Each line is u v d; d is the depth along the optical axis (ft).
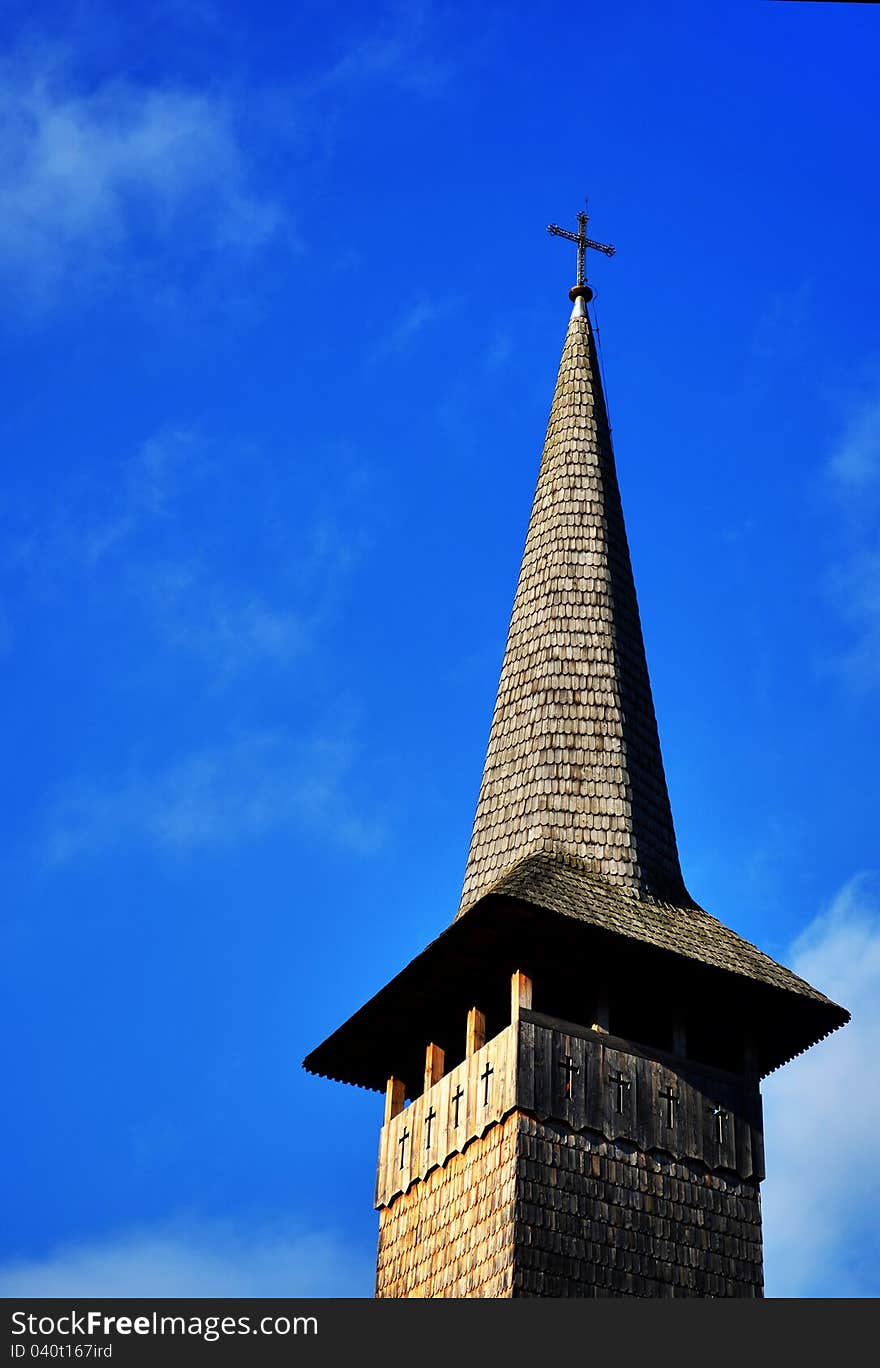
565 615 166.71
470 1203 138.41
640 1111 140.56
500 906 140.15
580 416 179.32
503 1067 139.33
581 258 189.26
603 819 155.02
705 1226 139.13
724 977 144.77
